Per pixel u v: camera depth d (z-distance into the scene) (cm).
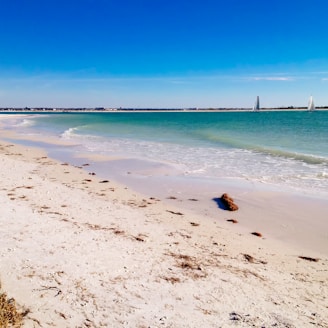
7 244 647
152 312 477
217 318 475
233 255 723
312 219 977
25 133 4047
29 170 1586
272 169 1658
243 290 564
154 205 1095
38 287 508
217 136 3478
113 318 455
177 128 5031
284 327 462
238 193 1244
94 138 3344
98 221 875
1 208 882
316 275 649
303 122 6569
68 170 1652
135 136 3572
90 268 586
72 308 468
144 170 1672
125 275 577
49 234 727
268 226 930
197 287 562
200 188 1316
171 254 696
